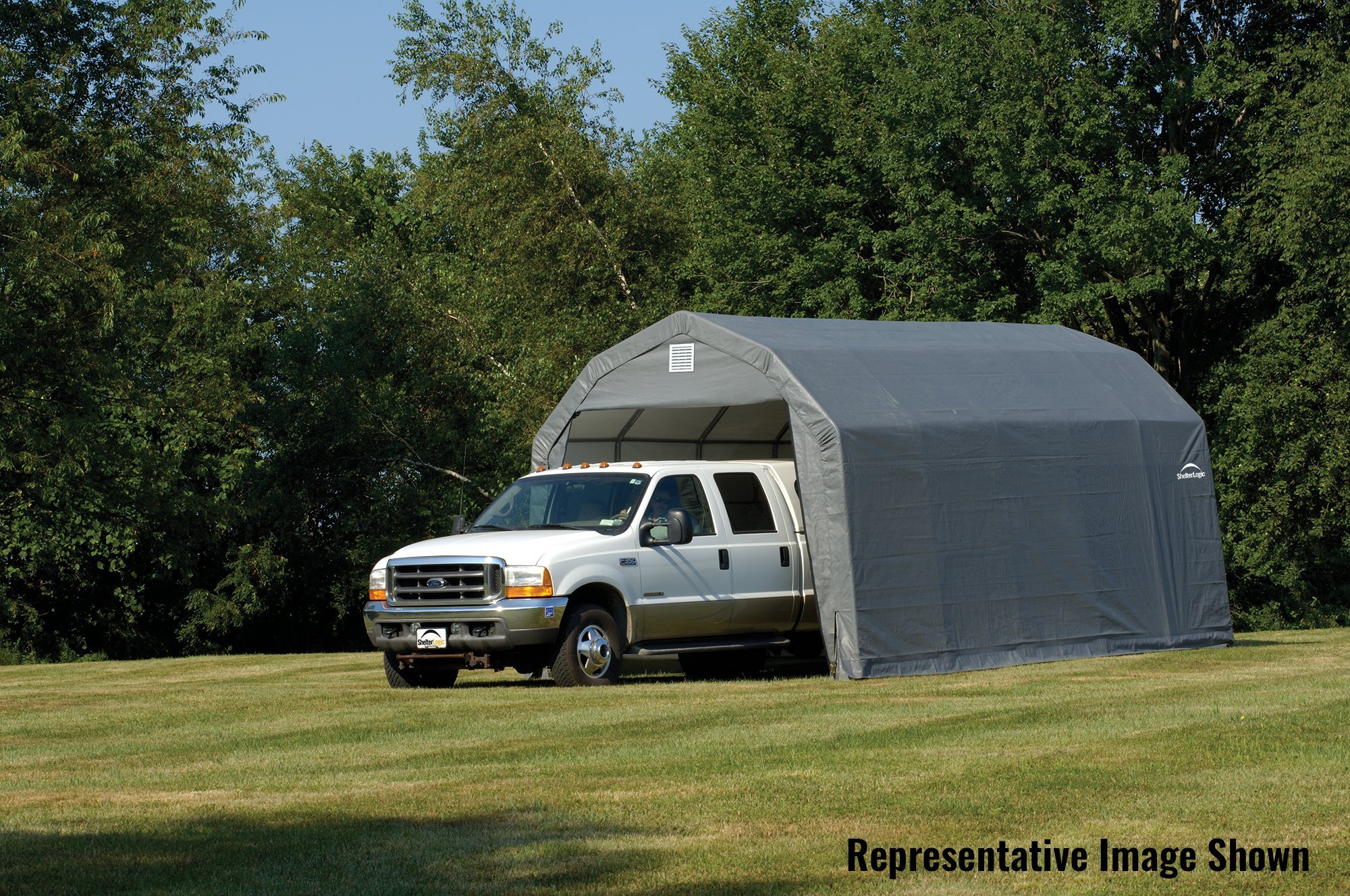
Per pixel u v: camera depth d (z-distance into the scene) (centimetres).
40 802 979
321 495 4853
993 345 2206
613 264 4797
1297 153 3819
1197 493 2208
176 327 4081
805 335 2058
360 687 1850
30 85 3591
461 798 961
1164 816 861
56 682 2061
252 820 901
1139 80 4309
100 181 3825
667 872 748
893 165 4206
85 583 5134
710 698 1562
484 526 1909
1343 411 3981
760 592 1916
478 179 4831
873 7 5100
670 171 5150
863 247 4544
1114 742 1148
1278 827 827
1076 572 2036
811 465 1867
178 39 4031
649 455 2392
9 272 3450
